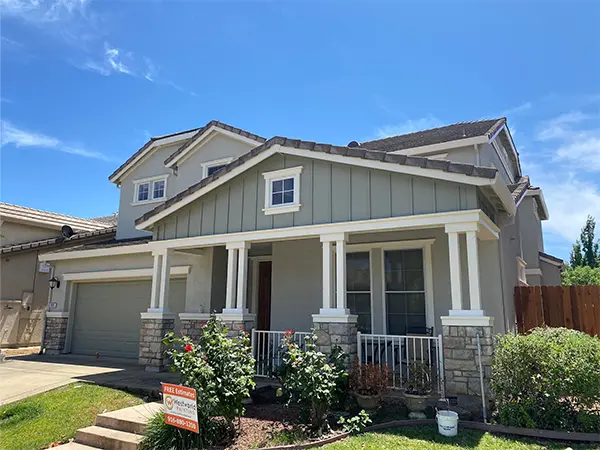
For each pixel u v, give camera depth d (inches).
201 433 214.7
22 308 656.4
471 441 209.6
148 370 406.0
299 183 348.5
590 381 216.8
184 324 460.8
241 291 361.7
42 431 253.0
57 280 579.8
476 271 271.6
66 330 564.4
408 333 375.6
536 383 226.1
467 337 266.2
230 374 226.7
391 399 281.9
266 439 218.8
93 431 244.8
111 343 533.0
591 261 1326.3
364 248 405.1
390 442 208.7
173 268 488.7
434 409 259.9
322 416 232.5
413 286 383.6
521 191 388.8
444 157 410.3
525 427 220.7
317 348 310.3
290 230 342.6
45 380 358.3
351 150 318.7
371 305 394.9
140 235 629.0
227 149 557.6
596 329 386.0
